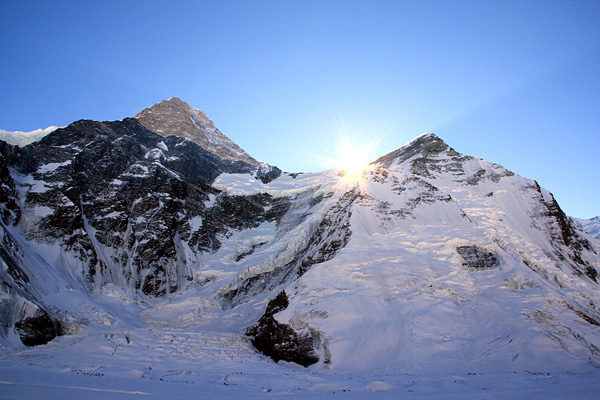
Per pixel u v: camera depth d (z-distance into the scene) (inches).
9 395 692.1
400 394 984.9
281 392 1053.8
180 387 1056.2
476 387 1100.5
